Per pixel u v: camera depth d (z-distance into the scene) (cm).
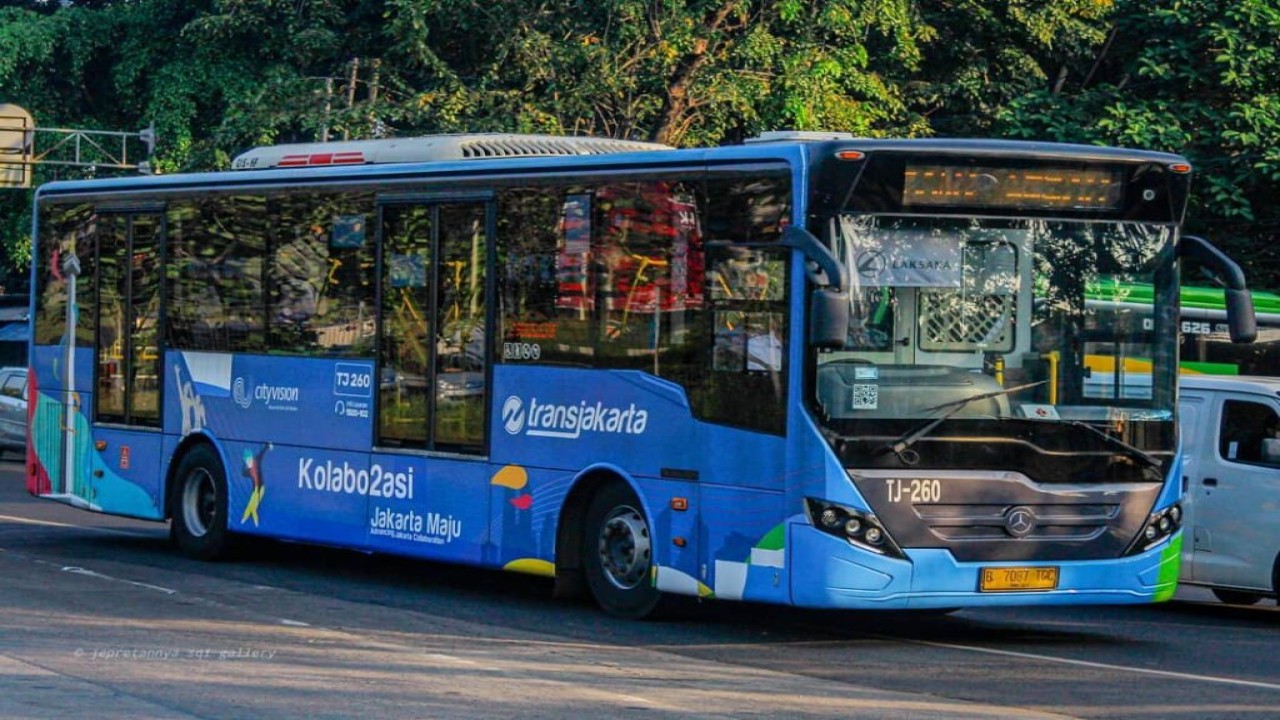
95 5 4962
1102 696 1165
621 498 1470
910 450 1306
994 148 1335
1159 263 1391
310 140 3719
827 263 1256
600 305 1477
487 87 3578
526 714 1042
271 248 1812
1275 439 1666
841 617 1574
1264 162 3141
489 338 1572
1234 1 3266
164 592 1638
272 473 1805
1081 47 3688
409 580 1784
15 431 3750
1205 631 1579
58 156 4603
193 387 1909
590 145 1756
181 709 1045
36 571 1783
